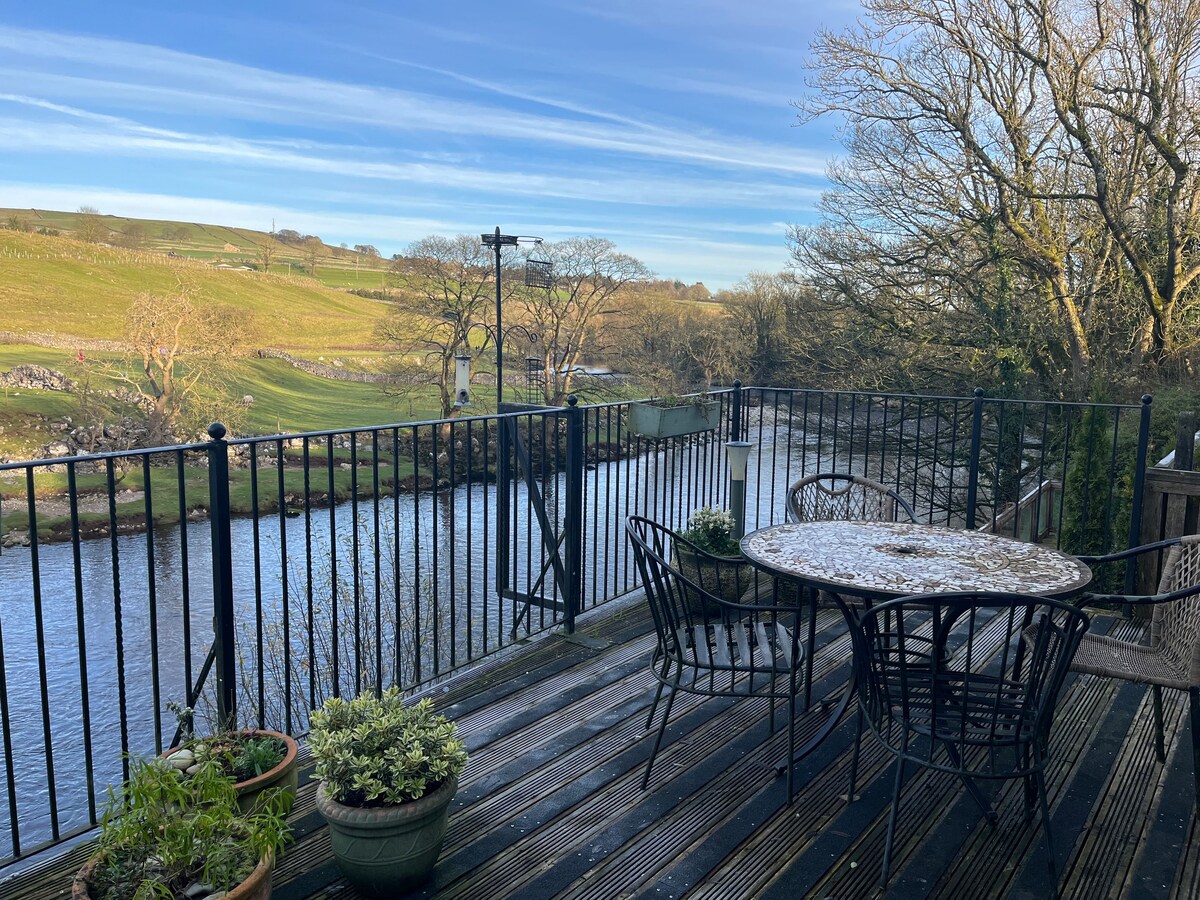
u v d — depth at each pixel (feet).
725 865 6.65
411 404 90.43
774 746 8.74
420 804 6.08
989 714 6.68
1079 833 7.05
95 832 7.28
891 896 6.24
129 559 50.60
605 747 8.70
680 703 9.83
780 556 7.88
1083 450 16.67
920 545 8.38
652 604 8.16
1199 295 34.50
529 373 78.79
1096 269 36.47
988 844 6.92
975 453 14.20
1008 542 8.58
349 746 6.40
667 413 15.12
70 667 34.96
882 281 40.22
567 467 12.09
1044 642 6.15
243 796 6.61
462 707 9.69
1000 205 36.14
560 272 80.74
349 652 22.31
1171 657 7.59
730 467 13.29
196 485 71.67
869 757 8.49
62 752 29.12
